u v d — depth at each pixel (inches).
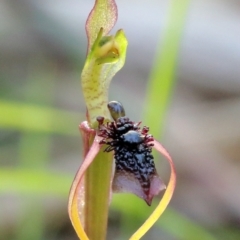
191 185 8.3
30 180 6.6
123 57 5.4
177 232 6.9
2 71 10.4
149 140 5.2
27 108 7.1
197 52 10.5
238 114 9.6
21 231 7.1
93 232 5.4
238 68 10.5
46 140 7.4
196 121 9.5
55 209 7.6
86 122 5.4
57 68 10.4
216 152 8.8
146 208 6.9
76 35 9.9
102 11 5.4
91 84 5.4
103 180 5.3
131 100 9.8
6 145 8.4
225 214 7.9
